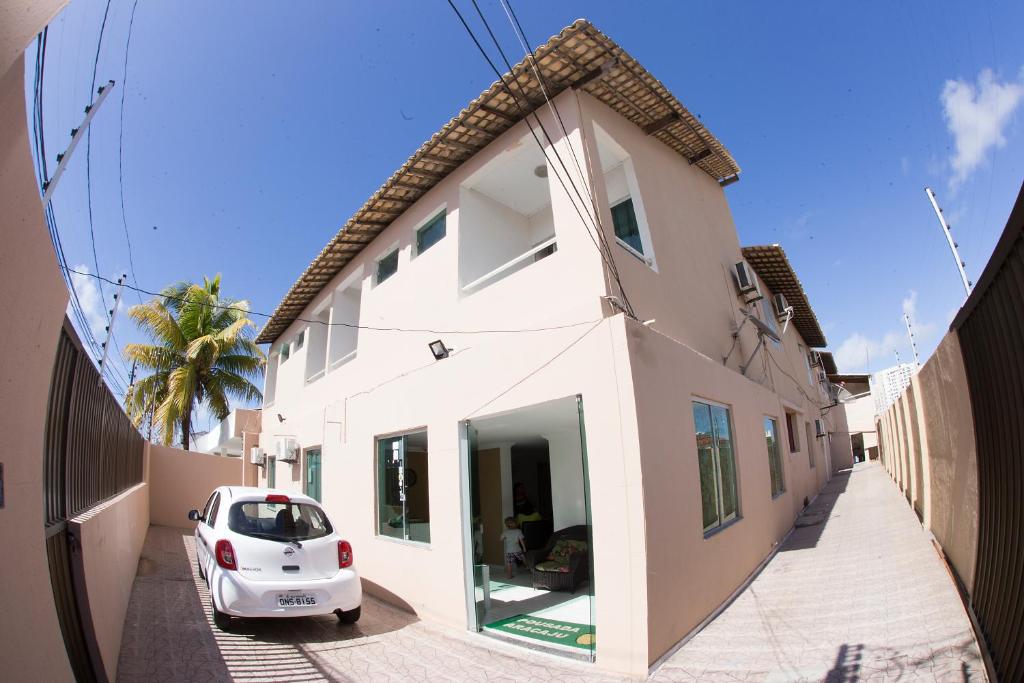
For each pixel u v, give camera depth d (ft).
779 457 36.45
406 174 28.40
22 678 8.15
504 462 33.86
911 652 14.10
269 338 56.08
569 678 15.51
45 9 7.37
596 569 16.58
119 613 18.10
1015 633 10.88
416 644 19.53
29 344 9.18
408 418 26.02
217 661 16.94
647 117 27.78
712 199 36.73
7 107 7.66
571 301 20.95
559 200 22.47
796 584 22.07
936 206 35.09
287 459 41.55
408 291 30.27
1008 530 11.91
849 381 118.01
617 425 16.72
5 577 7.99
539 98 23.81
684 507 18.40
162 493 52.13
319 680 15.87
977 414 14.73
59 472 12.53
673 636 16.31
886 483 50.21
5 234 7.91
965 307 13.84
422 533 25.29
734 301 35.50
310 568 20.70
